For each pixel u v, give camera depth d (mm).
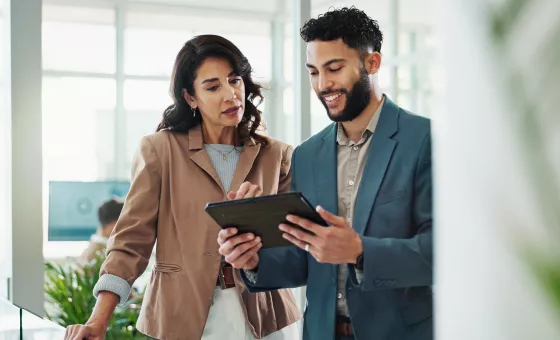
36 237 3215
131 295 2906
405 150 1728
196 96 2166
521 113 348
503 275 366
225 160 2203
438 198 442
